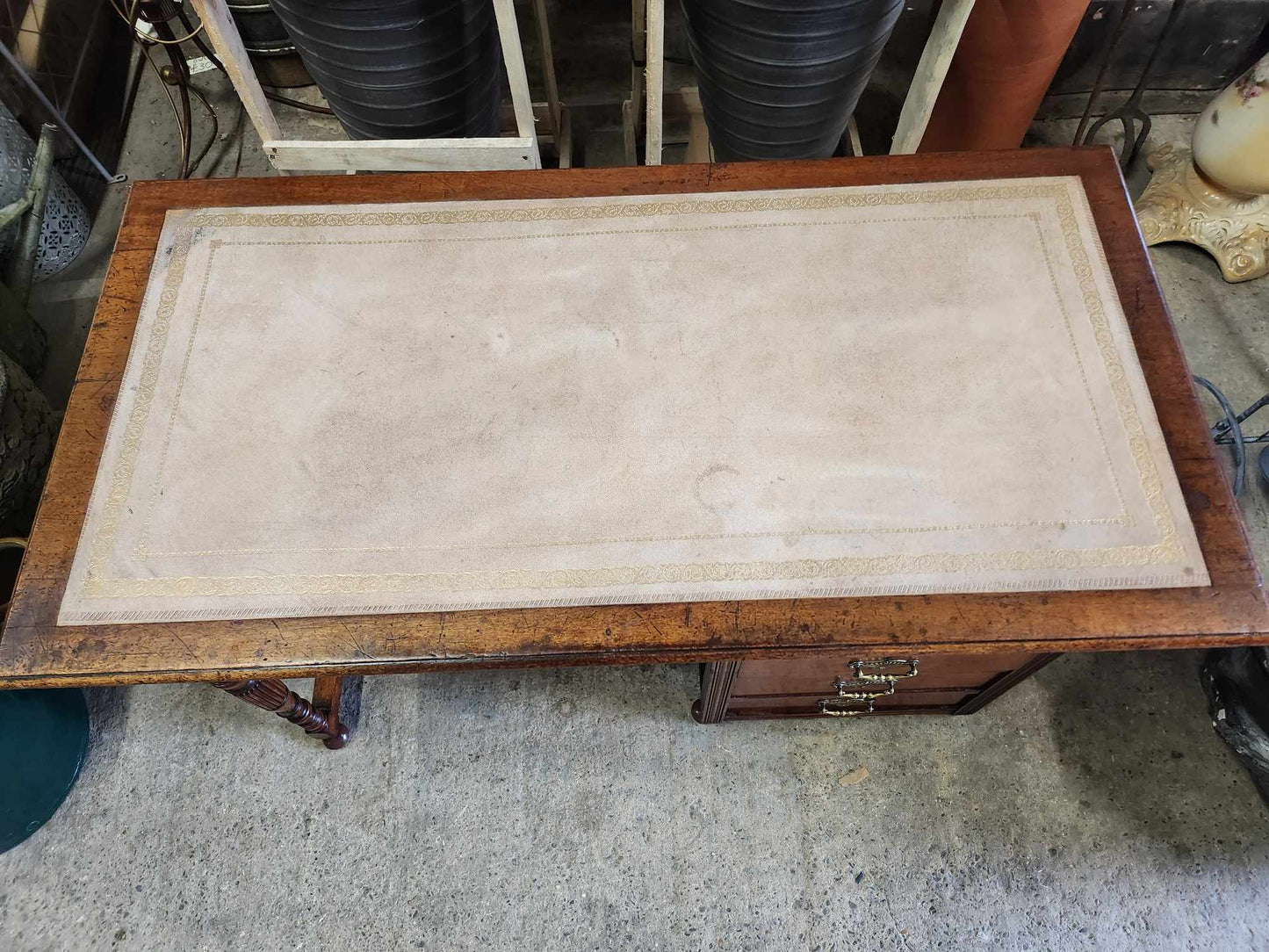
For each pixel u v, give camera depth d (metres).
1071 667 1.54
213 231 1.14
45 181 1.79
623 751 1.49
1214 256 1.90
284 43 2.18
